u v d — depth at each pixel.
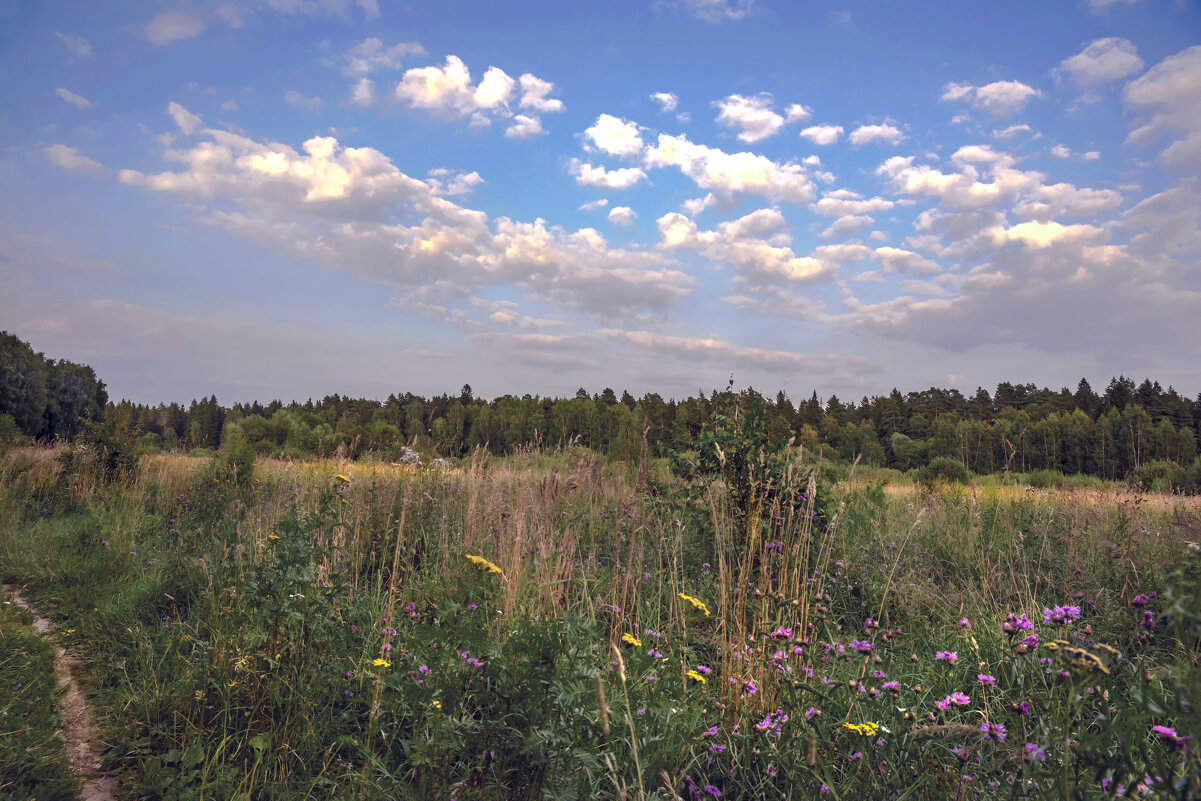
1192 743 1.75
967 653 3.88
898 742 2.49
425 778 2.54
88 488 10.81
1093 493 8.55
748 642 3.56
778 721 2.87
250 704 3.40
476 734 2.49
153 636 4.77
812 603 3.97
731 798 2.71
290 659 3.46
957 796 2.37
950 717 2.97
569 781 2.43
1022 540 6.12
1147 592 4.33
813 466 5.76
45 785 2.91
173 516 9.32
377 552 5.93
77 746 3.38
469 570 3.51
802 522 5.29
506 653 2.51
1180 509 7.27
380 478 7.66
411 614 4.25
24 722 3.30
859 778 2.48
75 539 8.01
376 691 3.10
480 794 2.47
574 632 2.53
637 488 6.70
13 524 8.79
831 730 2.76
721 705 3.07
